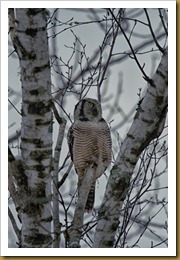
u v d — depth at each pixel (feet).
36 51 23.11
